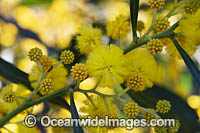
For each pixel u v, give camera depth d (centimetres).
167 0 21
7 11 32
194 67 17
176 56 17
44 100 17
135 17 17
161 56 24
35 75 18
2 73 19
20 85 19
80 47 18
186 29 17
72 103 17
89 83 20
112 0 27
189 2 17
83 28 18
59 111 21
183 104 19
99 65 17
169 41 17
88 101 18
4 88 19
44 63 17
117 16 18
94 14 28
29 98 17
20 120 19
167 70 25
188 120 19
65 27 29
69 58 18
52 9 31
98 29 18
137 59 17
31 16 31
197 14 17
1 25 31
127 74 17
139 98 18
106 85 17
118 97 17
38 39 30
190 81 27
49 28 30
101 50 17
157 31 17
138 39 17
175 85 26
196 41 17
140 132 23
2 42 29
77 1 30
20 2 32
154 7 17
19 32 30
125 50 17
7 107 19
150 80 17
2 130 19
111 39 19
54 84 18
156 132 17
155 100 18
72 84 17
